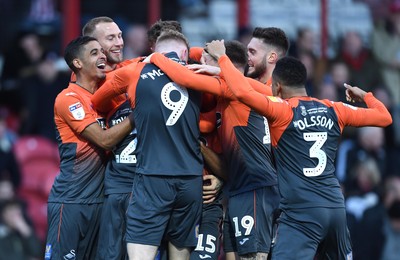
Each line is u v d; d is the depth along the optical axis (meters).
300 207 24.86
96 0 44.06
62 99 25.92
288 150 24.98
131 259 24.73
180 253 25.50
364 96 26.31
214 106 25.83
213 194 26.02
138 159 25.03
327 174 25.08
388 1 45.53
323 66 42.22
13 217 36.62
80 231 26.14
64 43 42.06
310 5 45.09
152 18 43.34
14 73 42.53
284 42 27.08
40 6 44.22
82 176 26.08
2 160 39.00
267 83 27.02
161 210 24.73
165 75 24.81
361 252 37.25
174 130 24.73
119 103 26.08
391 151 41.03
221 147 25.92
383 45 44.19
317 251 25.78
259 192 25.64
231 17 45.00
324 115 25.20
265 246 25.69
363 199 38.09
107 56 26.66
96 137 25.53
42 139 41.31
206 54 25.62
